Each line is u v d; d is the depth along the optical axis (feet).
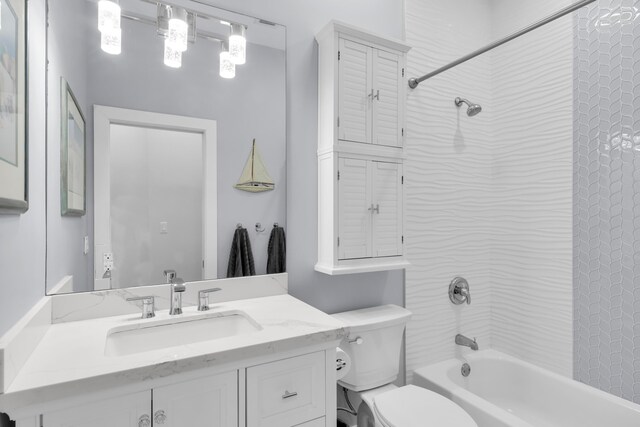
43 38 3.65
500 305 7.45
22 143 2.91
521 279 7.04
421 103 6.64
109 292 4.17
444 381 6.04
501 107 7.41
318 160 5.59
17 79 2.80
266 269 5.21
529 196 6.89
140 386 2.85
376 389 5.34
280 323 3.92
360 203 5.33
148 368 2.81
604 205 5.76
